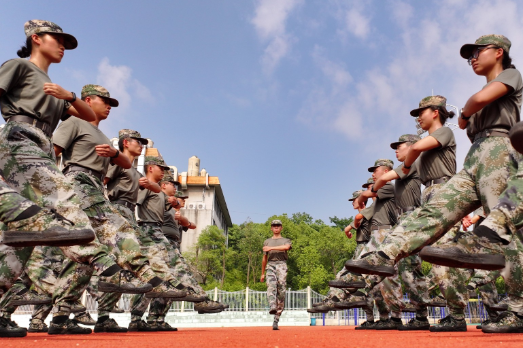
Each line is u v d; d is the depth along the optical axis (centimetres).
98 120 569
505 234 305
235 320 1927
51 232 284
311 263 5356
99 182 524
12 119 355
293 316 1981
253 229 6166
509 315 379
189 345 259
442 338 315
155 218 791
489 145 368
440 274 535
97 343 282
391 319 753
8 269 327
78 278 478
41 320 595
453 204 377
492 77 399
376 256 386
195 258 4972
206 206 5769
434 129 557
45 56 398
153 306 758
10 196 289
